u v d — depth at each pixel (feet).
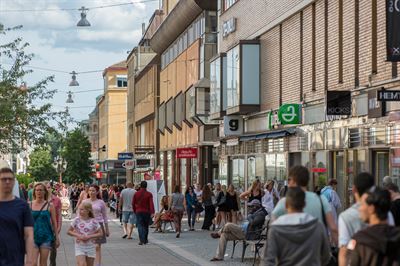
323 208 39.68
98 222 68.95
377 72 92.17
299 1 122.21
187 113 215.92
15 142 138.00
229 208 128.77
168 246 107.14
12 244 39.96
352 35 100.73
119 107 492.54
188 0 203.21
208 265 81.41
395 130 87.04
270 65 141.18
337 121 106.11
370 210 32.14
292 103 126.31
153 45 293.84
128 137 412.98
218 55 164.76
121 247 106.11
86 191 98.12
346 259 35.42
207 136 201.46
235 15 162.81
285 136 125.80
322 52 113.60
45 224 61.82
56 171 437.99
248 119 156.46
